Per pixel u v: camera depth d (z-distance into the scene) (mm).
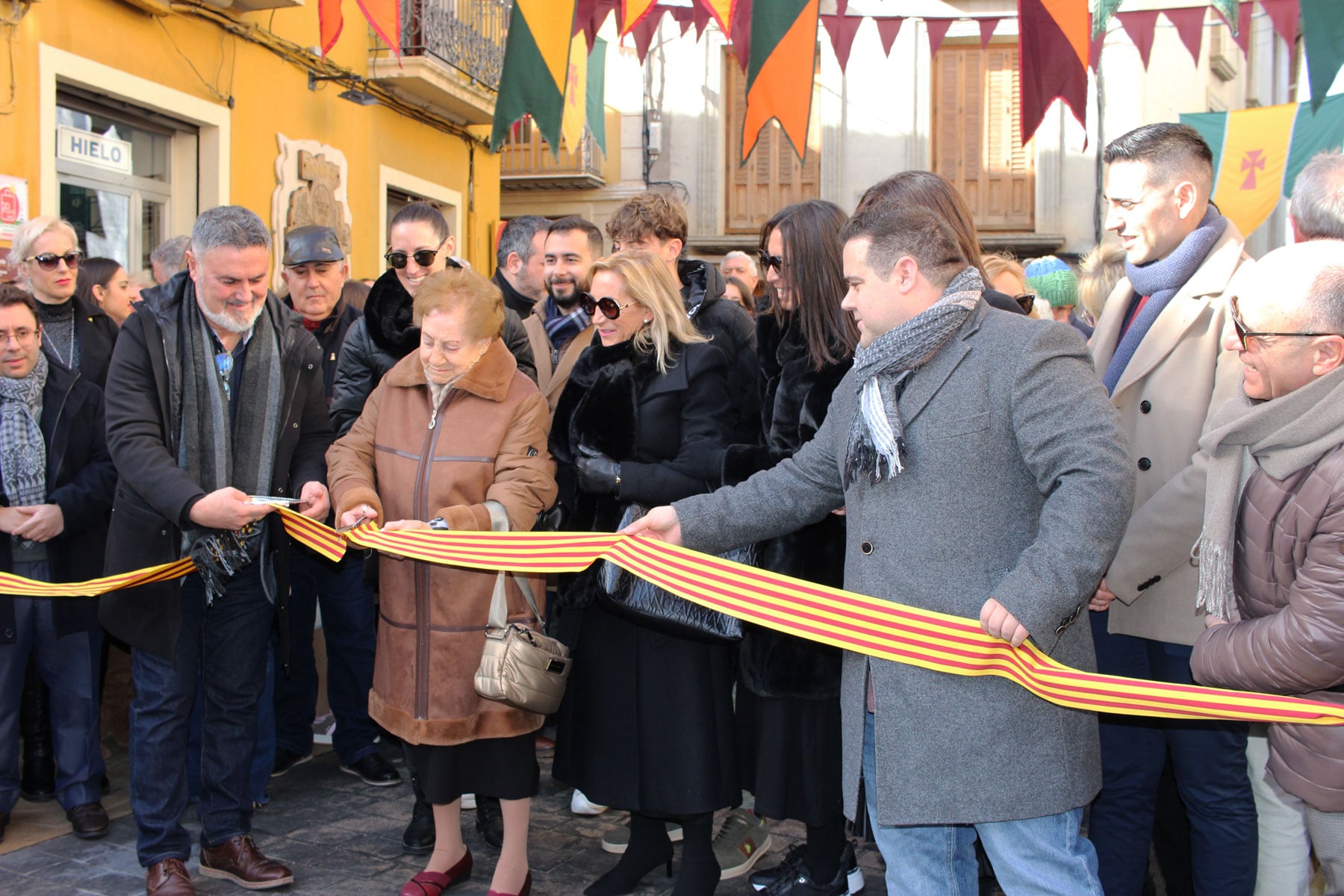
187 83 7480
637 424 2906
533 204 16422
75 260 3850
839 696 2738
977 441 2041
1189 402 2588
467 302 2889
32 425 3516
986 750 2043
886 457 2076
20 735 3895
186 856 3102
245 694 3195
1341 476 1903
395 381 3102
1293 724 1929
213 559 2992
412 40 9672
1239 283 2229
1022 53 5062
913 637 2064
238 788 3199
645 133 16062
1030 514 2059
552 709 2801
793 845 3500
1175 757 2619
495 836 3475
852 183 15953
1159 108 15812
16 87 6137
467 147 11430
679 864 3186
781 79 4746
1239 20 7648
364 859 3371
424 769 2947
